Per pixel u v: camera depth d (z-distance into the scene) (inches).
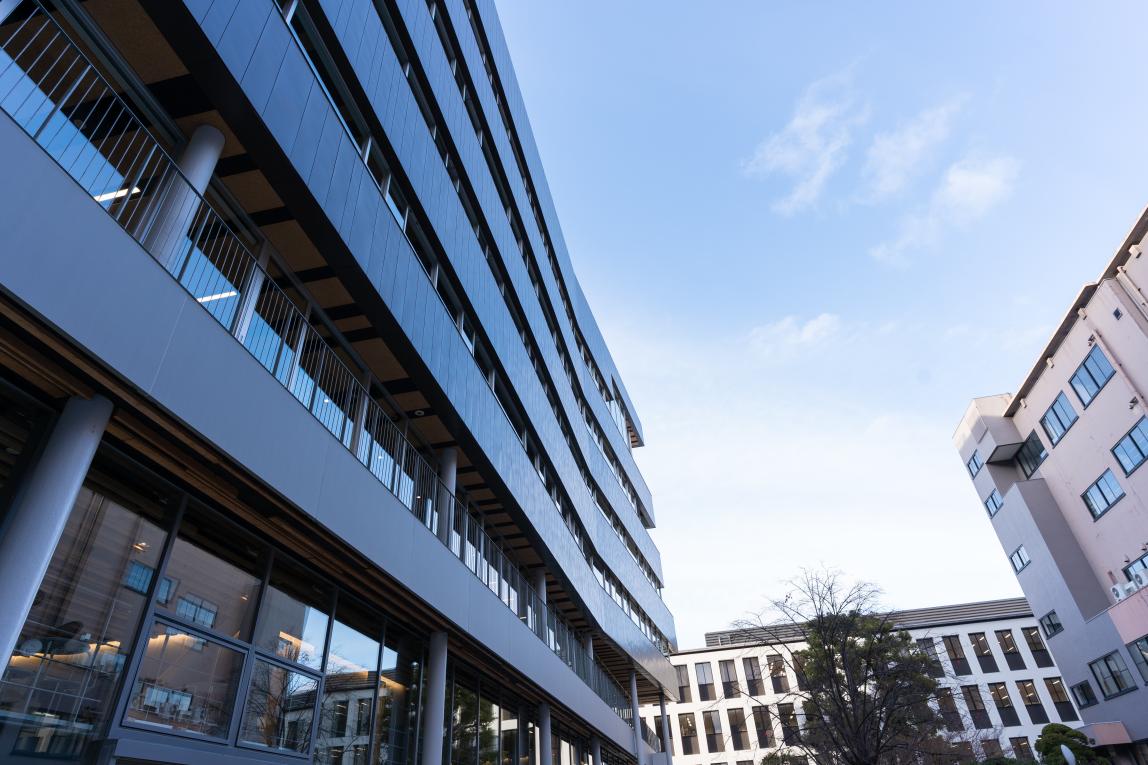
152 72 285.6
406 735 439.2
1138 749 1106.7
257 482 275.0
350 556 348.2
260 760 286.8
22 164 181.6
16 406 212.2
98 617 225.9
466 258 619.5
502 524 727.1
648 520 1723.7
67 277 190.9
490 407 617.6
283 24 329.1
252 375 276.1
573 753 909.8
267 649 313.0
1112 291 1071.6
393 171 487.5
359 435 408.2
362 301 403.9
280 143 311.3
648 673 1254.9
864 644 1024.9
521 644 613.0
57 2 257.9
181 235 261.4
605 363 1573.6
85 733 213.3
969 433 1534.2
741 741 2062.0
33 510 194.9
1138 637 1063.0
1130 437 1074.7
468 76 757.9
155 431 239.1
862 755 649.6
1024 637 2038.6
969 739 1524.4
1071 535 1269.7
